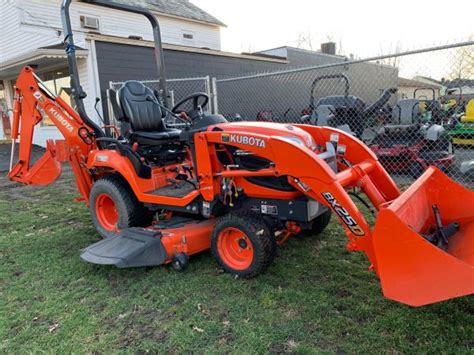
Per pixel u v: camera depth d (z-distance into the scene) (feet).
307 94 51.70
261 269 10.25
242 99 45.83
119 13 46.50
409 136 22.04
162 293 9.92
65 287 10.46
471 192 9.35
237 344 7.77
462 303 8.73
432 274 6.95
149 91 14.80
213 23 56.54
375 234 7.50
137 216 13.37
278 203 10.39
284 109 49.32
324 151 11.15
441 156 20.88
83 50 32.04
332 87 53.01
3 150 42.63
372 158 10.91
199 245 11.35
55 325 8.68
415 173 21.17
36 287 10.48
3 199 21.25
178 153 13.78
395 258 7.32
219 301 9.43
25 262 12.13
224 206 11.25
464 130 29.96
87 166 14.25
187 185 12.94
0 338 8.28
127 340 8.07
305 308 8.95
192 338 8.00
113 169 13.73
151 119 14.20
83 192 15.15
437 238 8.90
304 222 10.56
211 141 10.52
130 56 35.09
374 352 7.37
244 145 9.98
